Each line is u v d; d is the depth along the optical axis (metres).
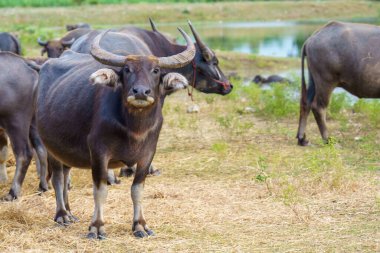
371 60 35.75
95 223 21.86
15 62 28.70
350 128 40.62
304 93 37.00
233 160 33.91
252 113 46.50
